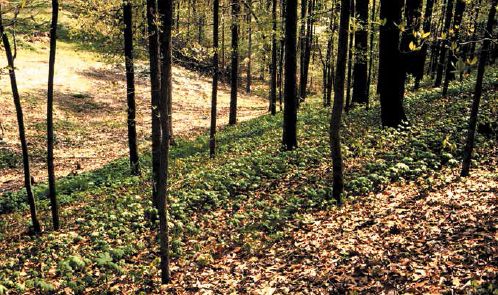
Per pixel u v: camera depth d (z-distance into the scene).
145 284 9.37
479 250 7.43
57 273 10.42
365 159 14.55
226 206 13.34
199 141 26.36
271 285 8.22
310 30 28.72
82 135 30.94
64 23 51.78
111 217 13.49
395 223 9.56
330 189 12.46
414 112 19.45
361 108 23.55
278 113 31.61
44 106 33.62
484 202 9.64
